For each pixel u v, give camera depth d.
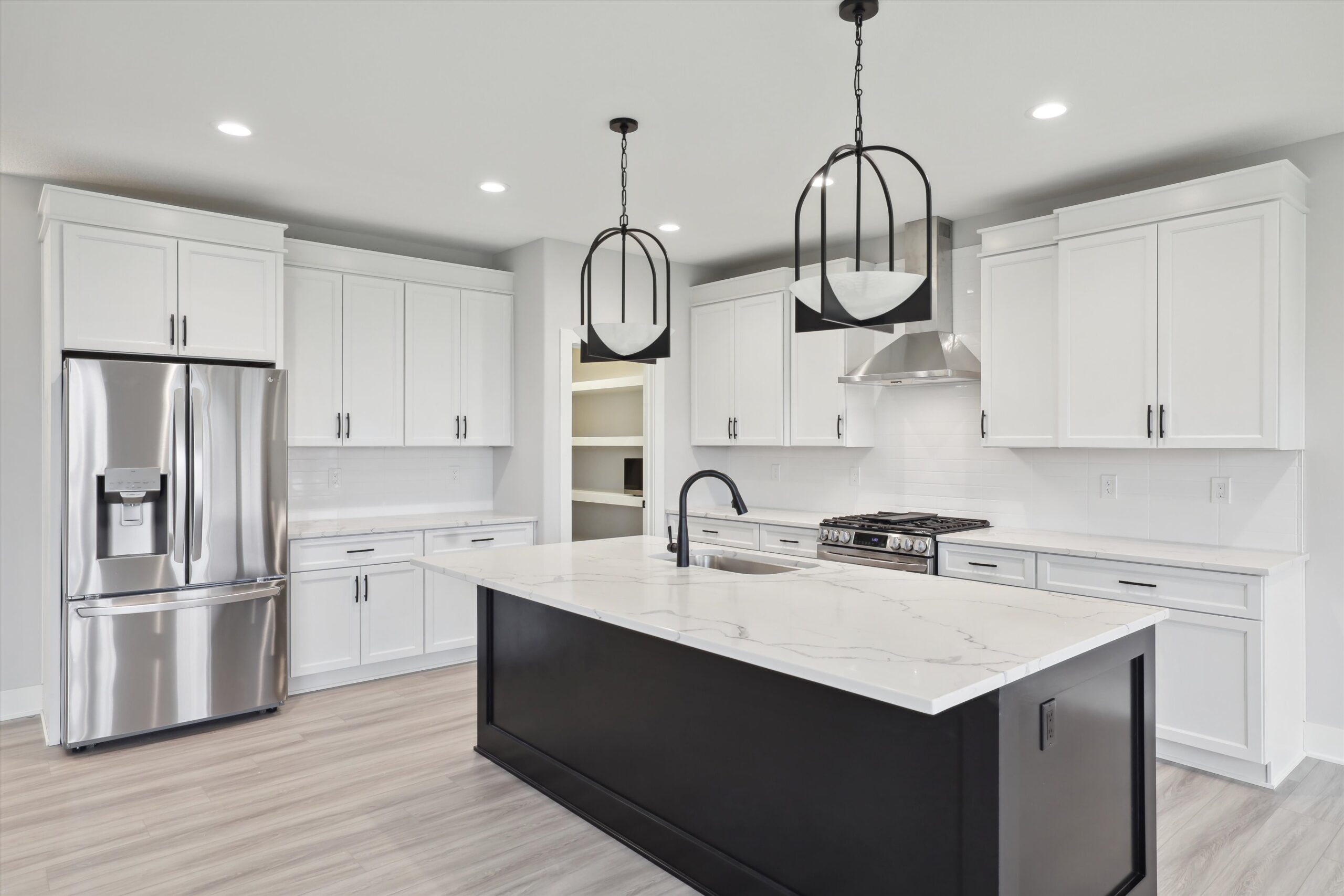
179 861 2.46
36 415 3.76
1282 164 3.03
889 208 2.00
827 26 2.37
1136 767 2.17
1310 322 3.21
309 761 3.25
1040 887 1.81
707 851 2.34
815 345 4.77
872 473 4.88
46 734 3.48
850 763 1.99
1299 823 2.70
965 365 4.12
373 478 4.86
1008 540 3.67
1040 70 2.64
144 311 3.56
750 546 4.86
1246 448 3.12
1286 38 2.43
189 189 3.87
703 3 2.25
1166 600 3.13
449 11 2.29
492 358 5.00
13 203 3.68
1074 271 3.59
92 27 2.36
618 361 2.98
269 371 3.77
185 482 3.54
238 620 3.68
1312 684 3.25
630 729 2.63
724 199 4.04
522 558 3.08
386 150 3.35
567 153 3.38
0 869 2.40
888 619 2.06
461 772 3.16
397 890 2.32
